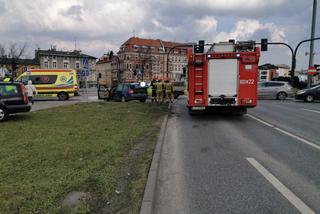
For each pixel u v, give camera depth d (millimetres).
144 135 9273
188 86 14141
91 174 5312
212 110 15656
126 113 15242
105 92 29125
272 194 4734
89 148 7219
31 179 5012
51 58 92000
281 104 23000
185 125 12227
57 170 5516
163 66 118812
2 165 5789
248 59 13656
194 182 5297
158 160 6316
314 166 6242
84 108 17812
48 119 12703
